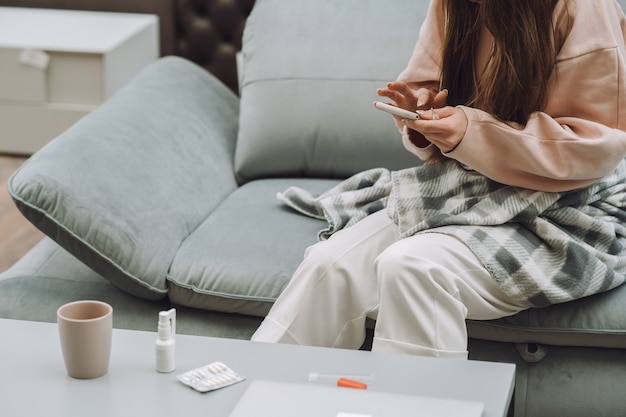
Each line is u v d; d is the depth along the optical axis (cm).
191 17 356
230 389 133
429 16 201
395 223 192
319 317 179
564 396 187
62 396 131
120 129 223
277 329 174
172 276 198
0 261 282
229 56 356
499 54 175
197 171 232
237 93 359
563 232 179
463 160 177
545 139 173
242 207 224
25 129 357
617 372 187
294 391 130
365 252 185
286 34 248
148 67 268
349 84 240
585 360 188
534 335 186
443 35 197
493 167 177
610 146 170
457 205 185
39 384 134
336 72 241
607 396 186
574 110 177
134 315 200
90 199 197
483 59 187
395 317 164
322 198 217
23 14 378
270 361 141
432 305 164
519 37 173
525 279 175
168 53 377
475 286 174
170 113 242
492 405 130
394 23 245
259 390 130
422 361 142
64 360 136
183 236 209
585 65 173
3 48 345
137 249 196
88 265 198
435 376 137
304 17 250
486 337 188
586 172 173
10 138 359
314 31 247
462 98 191
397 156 236
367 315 184
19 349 144
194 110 251
